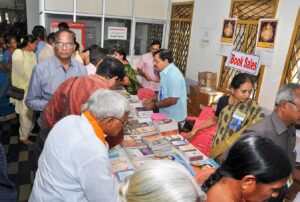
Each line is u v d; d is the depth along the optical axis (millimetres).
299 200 1677
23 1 8688
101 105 1148
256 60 3664
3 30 5738
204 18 4781
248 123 1910
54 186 1141
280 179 798
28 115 3344
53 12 5035
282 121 1424
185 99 2777
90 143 1113
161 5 5910
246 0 3848
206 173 1551
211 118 2473
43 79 2201
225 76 4355
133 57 5988
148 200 651
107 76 1734
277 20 3330
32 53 3459
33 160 3094
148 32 6016
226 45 4238
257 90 3715
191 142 2469
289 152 1511
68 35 2215
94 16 5391
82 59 3164
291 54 3197
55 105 1606
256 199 848
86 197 1125
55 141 1157
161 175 679
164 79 2693
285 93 1375
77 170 1082
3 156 941
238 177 823
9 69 3957
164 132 2170
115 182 1156
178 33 5703
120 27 5695
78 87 1572
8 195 930
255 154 799
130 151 1817
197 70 5117
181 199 638
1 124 4051
